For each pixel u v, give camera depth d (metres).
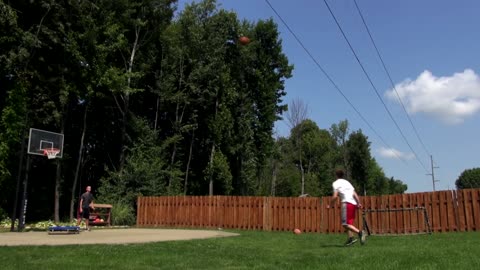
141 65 38.47
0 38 25.81
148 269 8.17
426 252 9.52
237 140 46.81
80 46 29.98
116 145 39.09
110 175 33.25
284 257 9.55
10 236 15.61
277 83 51.59
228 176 42.75
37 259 9.32
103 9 32.16
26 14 28.20
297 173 69.94
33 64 28.84
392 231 19.23
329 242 13.56
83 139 34.44
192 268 8.30
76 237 15.28
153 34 39.03
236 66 47.59
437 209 18.53
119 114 39.06
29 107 29.34
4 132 26.81
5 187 28.02
